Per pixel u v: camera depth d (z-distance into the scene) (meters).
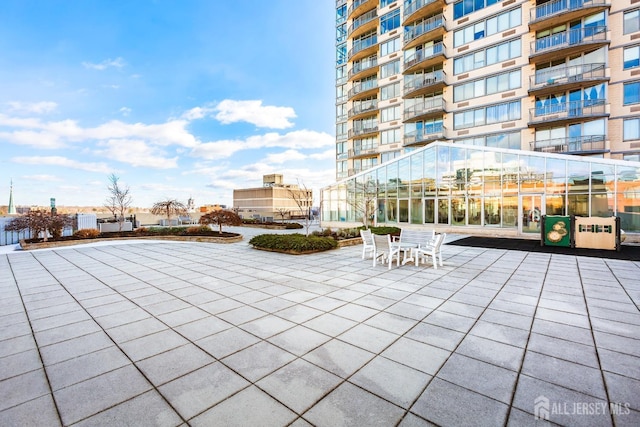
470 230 19.23
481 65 25.48
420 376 3.23
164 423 2.55
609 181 14.78
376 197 23.47
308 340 4.13
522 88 23.28
